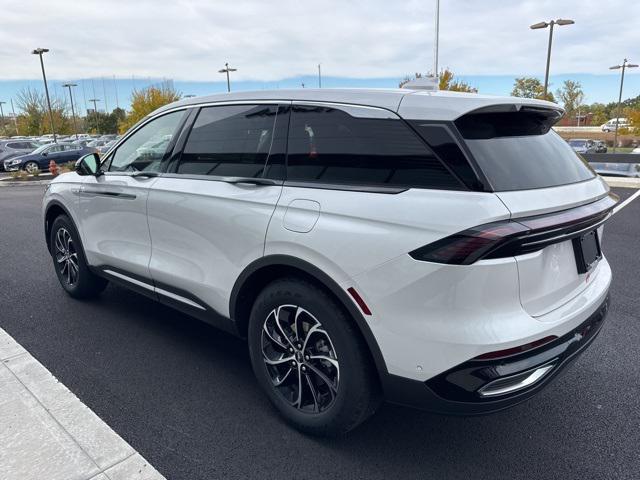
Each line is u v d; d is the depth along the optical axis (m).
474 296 2.07
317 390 2.67
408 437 2.74
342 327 2.42
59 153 24.75
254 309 2.80
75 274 4.59
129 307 4.54
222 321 3.08
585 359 3.62
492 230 2.02
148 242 3.53
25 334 3.95
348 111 2.55
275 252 2.62
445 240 2.07
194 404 3.01
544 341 2.23
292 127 2.76
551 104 2.61
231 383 3.25
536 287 2.22
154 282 3.53
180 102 3.51
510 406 2.21
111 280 4.08
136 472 2.35
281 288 2.63
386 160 2.36
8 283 5.24
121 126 52.41
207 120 3.24
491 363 2.10
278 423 2.83
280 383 2.81
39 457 2.43
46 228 4.80
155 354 3.65
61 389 3.04
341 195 2.43
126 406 2.98
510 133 2.46
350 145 2.50
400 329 2.21
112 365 3.47
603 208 2.51
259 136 2.91
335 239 2.36
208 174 3.13
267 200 2.70
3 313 4.39
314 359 2.61
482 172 2.14
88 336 3.93
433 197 2.17
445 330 2.12
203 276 3.11
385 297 2.23
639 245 6.98
